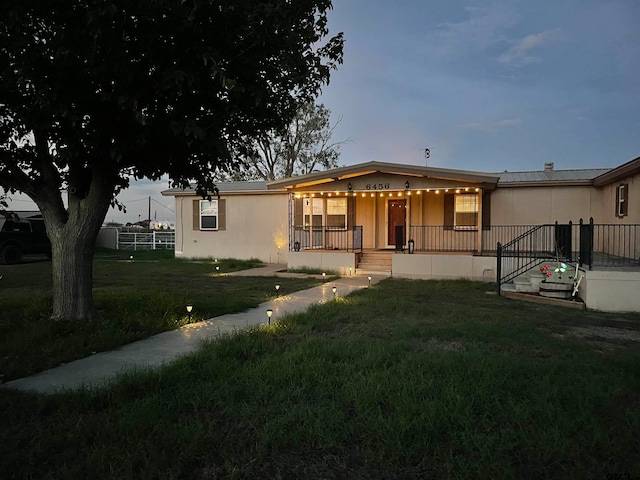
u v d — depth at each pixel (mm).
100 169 6648
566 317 7902
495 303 9438
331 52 6551
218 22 5387
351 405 3766
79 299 6871
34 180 6992
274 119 6977
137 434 3188
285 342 5926
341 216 17516
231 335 6133
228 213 19734
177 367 4633
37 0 5043
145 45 5246
